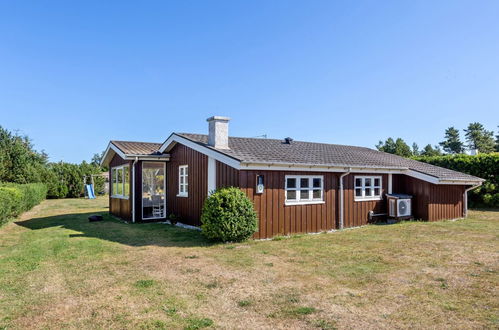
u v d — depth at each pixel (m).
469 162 20.08
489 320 4.19
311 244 9.21
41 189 25.31
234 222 9.28
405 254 7.92
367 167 12.88
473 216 16.06
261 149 12.39
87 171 33.75
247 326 4.09
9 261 7.46
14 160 25.38
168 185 14.68
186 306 4.76
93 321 4.27
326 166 11.62
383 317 4.32
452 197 15.31
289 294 5.22
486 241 9.53
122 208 15.32
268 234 10.39
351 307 4.68
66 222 14.35
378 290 5.38
